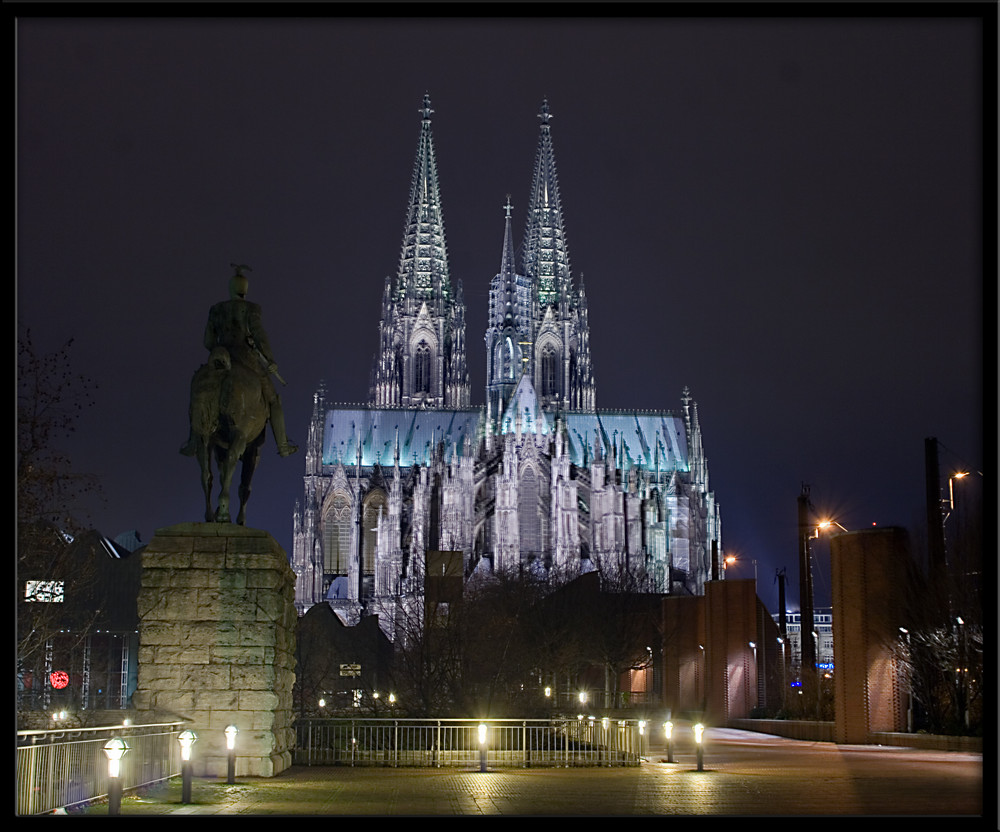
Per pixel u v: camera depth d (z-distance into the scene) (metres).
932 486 52.84
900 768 36.91
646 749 43.97
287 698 31.23
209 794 25.08
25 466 49.69
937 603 52.34
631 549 192.12
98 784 23.42
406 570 184.50
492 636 82.50
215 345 30.70
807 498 77.56
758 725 71.44
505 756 38.03
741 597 80.38
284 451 31.11
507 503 191.50
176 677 28.25
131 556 65.81
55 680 55.94
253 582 28.55
